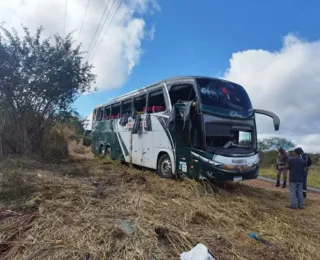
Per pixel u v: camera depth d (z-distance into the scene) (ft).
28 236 13.62
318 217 23.06
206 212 19.26
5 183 21.26
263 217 21.11
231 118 28.96
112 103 50.88
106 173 33.58
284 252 14.97
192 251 12.66
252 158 28.60
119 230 14.29
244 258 13.46
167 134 32.35
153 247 13.00
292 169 26.48
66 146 47.19
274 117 30.63
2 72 37.14
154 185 27.43
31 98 40.32
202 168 26.78
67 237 13.46
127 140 43.04
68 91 42.06
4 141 38.40
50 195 19.92
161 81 34.45
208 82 29.43
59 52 40.57
